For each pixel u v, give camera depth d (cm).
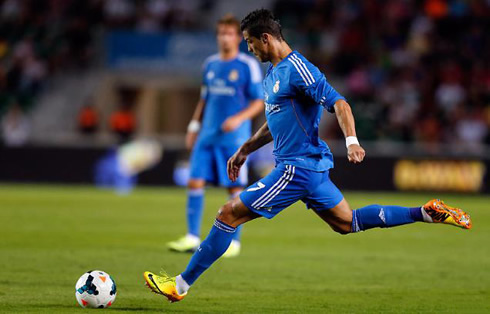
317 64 8169
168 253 3192
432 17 8369
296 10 8588
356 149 1862
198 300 2238
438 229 4366
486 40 8231
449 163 6631
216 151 3241
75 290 2233
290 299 2280
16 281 2488
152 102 8562
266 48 2047
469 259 3206
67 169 6925
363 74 8019
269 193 2030
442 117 7575
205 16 8631
